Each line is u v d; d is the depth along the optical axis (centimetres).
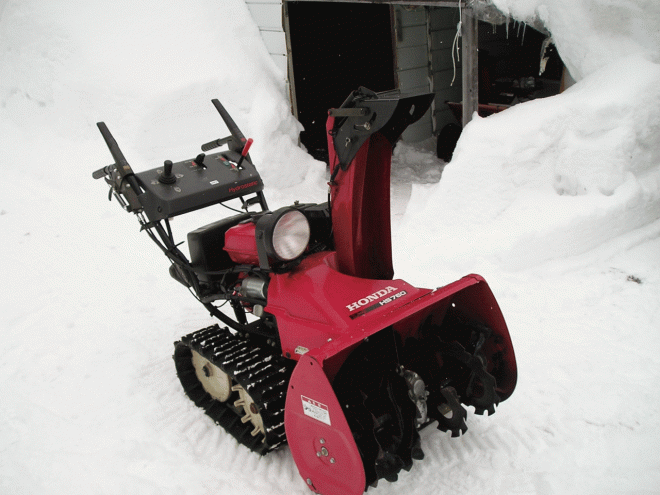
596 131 509
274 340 344
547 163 521
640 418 320
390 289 289
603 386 348
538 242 487
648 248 498
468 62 589
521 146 517
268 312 308
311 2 799
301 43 805
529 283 472
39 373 424
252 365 317
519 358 384
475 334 300
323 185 755
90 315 500
